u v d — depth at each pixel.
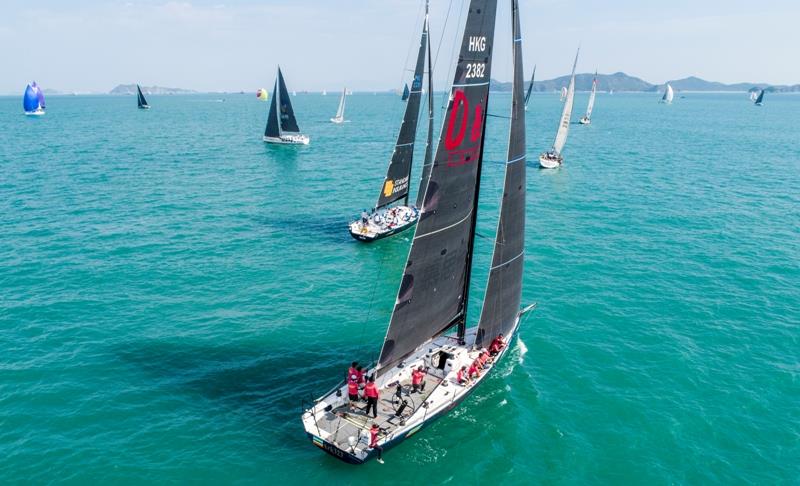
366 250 49.34
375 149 117.62
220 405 26.33
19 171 84.38
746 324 34.88
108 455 22.84
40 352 30.73
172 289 40.00
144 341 32.22
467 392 25.70
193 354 30.91
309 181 80.31
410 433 23.30
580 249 49.28
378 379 25.98
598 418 26.05
